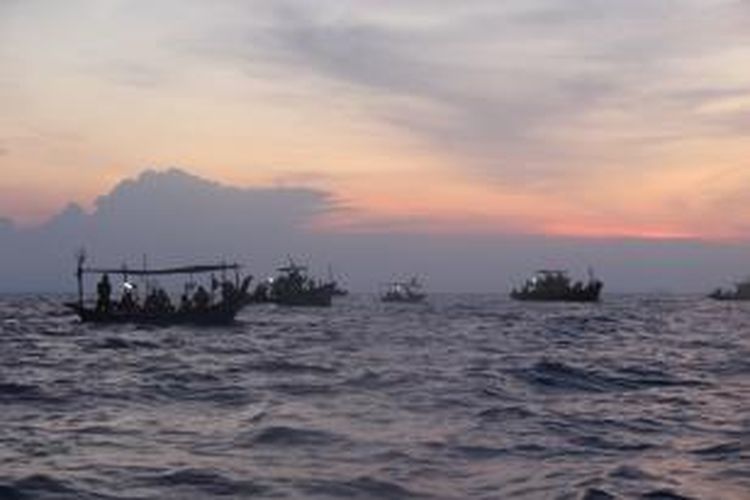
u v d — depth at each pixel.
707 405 21.58
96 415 19.30
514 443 15.60
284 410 19.33
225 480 12.48
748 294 199.00
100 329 59.72
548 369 28.98
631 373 29.41
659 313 102.06
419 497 11.62
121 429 17.20
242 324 64.50
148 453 14.52
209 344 44.25
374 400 20.95
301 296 124.69
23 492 11.86
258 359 34.22
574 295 154.12
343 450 14.62
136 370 30.31
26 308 120.50
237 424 17.59
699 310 117.88
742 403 22.02
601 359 34.66
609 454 14.84
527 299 162.75
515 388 23.97
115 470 13.17
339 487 12.08
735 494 12.02
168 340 47.88
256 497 11.54
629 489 12.23
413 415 18.61
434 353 36.38
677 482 12.71
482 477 12.83
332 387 23.64
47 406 20.92
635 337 51.75
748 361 34.59
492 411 19.42
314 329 58.81
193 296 65.06
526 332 54.94
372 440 15.51
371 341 45.19
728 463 14.14
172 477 12.68
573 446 15.50
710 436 16.80
